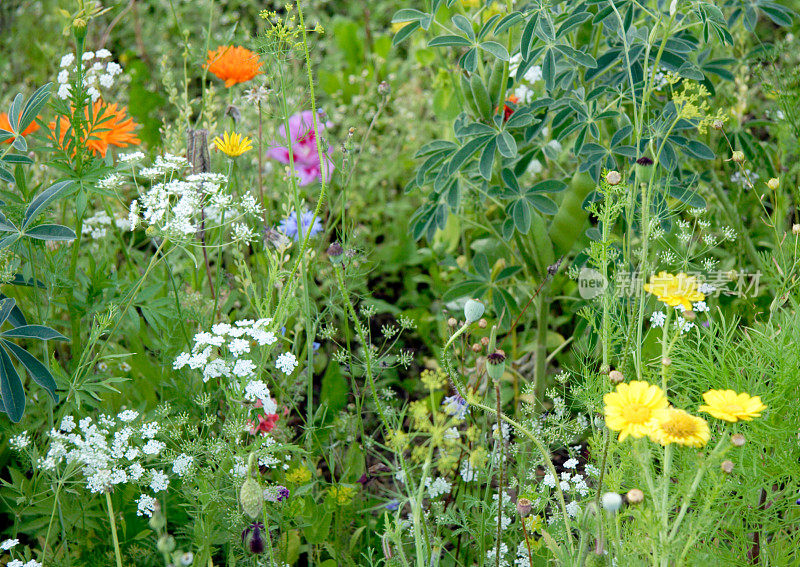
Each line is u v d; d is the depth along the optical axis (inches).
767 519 62.6
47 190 71.5
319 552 75.4
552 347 108.0
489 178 87.8
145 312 79.2
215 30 162.1
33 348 89.8
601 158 87.7
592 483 79.0
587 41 96.5
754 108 128.9
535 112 91.4
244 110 110.7
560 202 104.6
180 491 70.7
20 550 78.9
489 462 75.2
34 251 81.4
